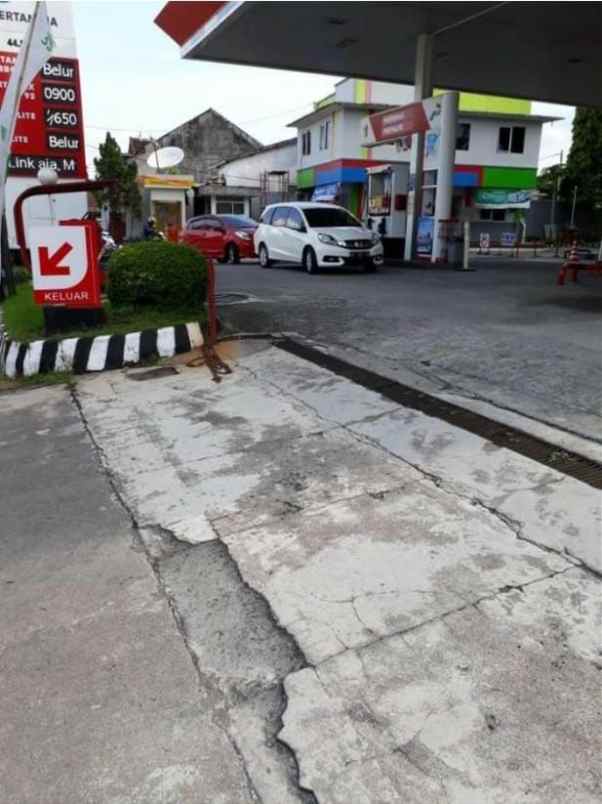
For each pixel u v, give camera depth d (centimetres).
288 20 1339
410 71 1762
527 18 1334
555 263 1775
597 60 1677
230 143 4459
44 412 553
